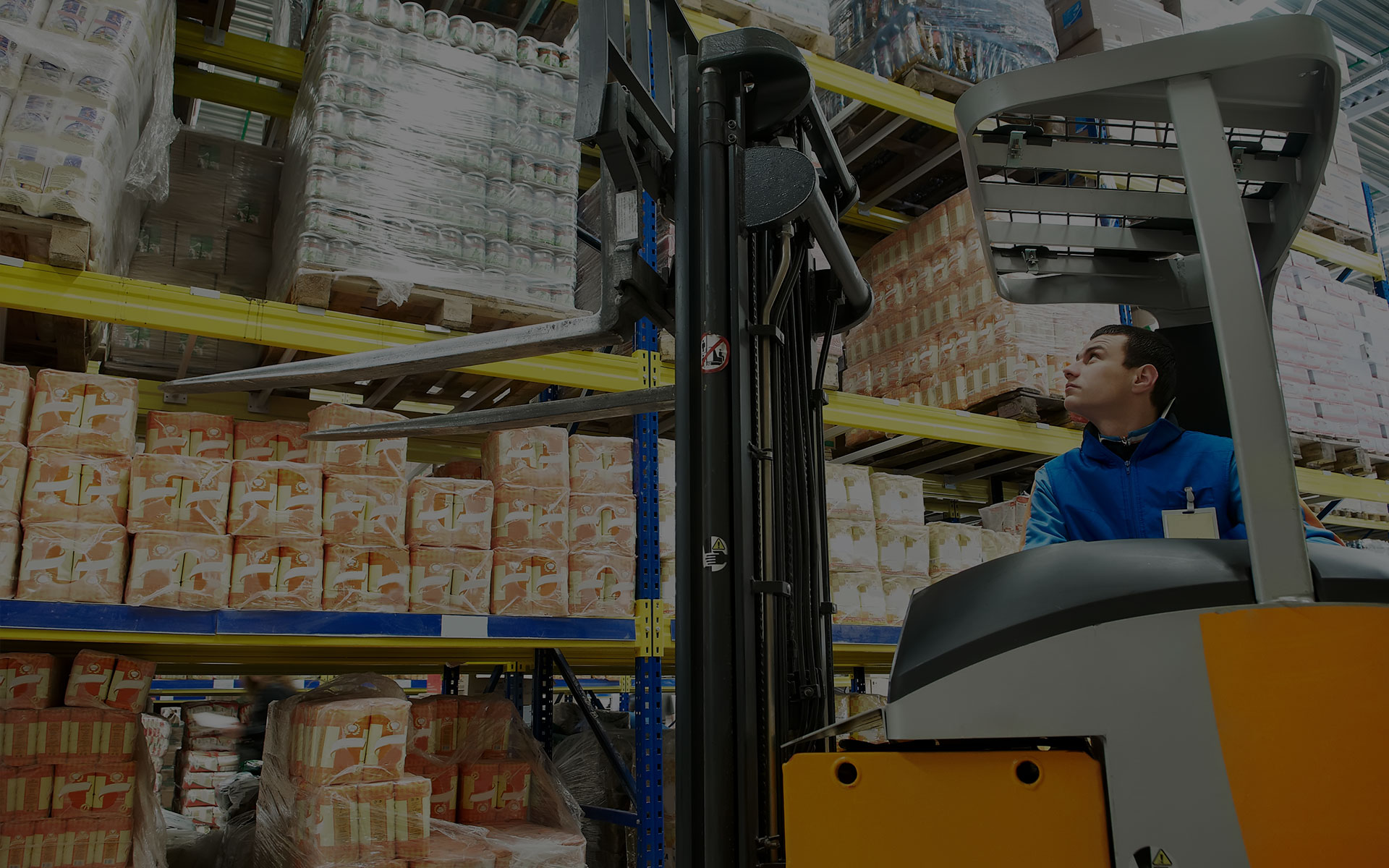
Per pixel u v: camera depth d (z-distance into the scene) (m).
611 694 8.15
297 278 2.98
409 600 3.06
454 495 3.17
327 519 2.96
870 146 4.77
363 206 3.10
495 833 2.94
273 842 2.82
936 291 4.72
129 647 3.28
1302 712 1.00
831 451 5.41
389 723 2.69
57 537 2.57
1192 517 1.85
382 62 3.24
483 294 3.25
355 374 1.84
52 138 2.55
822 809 1.16
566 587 3.27
